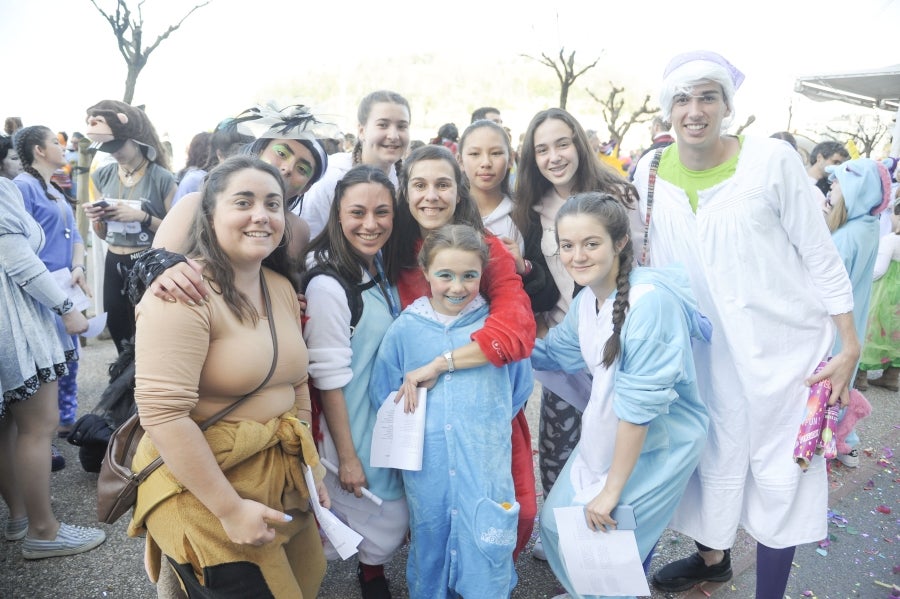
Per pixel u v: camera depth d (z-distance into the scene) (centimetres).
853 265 388
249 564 169
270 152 247
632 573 209
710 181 231
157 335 154
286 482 182
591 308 230
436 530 216
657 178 247
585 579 212
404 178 236
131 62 904
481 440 212
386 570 277
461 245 210
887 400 532
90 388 487
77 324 270
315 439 224
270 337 176
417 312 225
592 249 208
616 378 208
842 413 289
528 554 293
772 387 224
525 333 218
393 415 219
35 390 257
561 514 214
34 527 276
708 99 218
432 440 213
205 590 169
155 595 257
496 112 640
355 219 217
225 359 164
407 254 243
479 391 215
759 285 224
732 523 235
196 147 449
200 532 164
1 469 285
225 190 167
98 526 307
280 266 198
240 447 167
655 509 214
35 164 340
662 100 229
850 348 219
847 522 334
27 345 256
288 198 249
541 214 284
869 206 384
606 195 214
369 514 229
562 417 289
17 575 267
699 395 234
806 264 225
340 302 214
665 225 242
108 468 176
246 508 162
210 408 168
